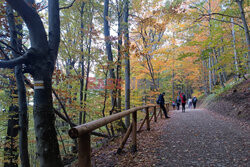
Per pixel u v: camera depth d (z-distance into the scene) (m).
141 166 3.21
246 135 4.82
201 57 10.45
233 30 11.64
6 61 2.54
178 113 12.35
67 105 6.98
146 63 13.51
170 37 14.05
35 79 2.73
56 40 3.17
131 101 12.98
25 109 4.41
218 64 11.48
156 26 9.35
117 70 7.26
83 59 7.22
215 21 11.21
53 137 2.77
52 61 2.92
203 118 8.69
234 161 3.13
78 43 7.18
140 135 5.74
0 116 5.32
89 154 1.99
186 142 4.56
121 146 4.03
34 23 2.63
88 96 8.02
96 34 6.45
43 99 2.71
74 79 7.07
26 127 4.44
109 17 7.78
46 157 2.65
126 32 7.66
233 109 8.85
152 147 4.30
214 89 18.27
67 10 8.03
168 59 14.98
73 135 1.74
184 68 20.55
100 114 7.83
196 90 31.78
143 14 10.86
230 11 9.78
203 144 4.29
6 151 5.81
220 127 6.20
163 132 5.93
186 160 3.34
